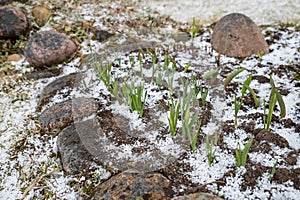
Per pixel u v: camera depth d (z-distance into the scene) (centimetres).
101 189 77
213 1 166
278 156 82
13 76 123
